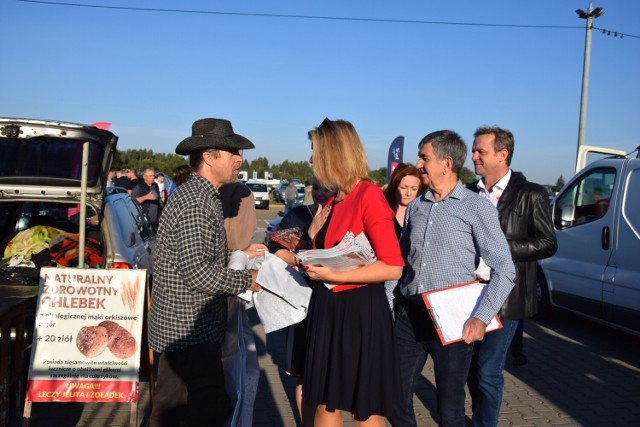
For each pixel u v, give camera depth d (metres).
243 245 4.43
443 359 3.04
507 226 3.75
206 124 3.23
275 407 4.54
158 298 3.00
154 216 10.23
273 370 5.45
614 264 5.95
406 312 3.21
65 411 4.36
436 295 2.94
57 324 3.62
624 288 5.77
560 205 6.89
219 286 2.87
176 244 2.92
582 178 6.62
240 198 4.46
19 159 4.45
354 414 2.59
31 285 4.32
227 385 3.57
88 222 6.03
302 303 3.02
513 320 3.51
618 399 4.80
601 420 4.36
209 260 2.92
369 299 2.62
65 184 4.55
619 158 6.24
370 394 2.58
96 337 3.62
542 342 6.52
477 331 2.83
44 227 5.04
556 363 5.75
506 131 3.88
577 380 5.26
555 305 6.97
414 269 3.17
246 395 3.79
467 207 3.06
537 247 3.61
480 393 3.49
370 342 2.60
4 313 3.54
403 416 3.20
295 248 3.11
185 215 2.89
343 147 2.68
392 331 2.69
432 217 3.14
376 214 2.57
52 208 6.08
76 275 3.64
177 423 3.13
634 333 5.71
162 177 16.83
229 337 3.67
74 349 3.61
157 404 3.11
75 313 3.63
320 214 2.86
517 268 3.62
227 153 3.19
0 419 3.69
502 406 4.61
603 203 6.23
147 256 5.26
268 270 3.06
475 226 3.03
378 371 2.61
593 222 6.30
